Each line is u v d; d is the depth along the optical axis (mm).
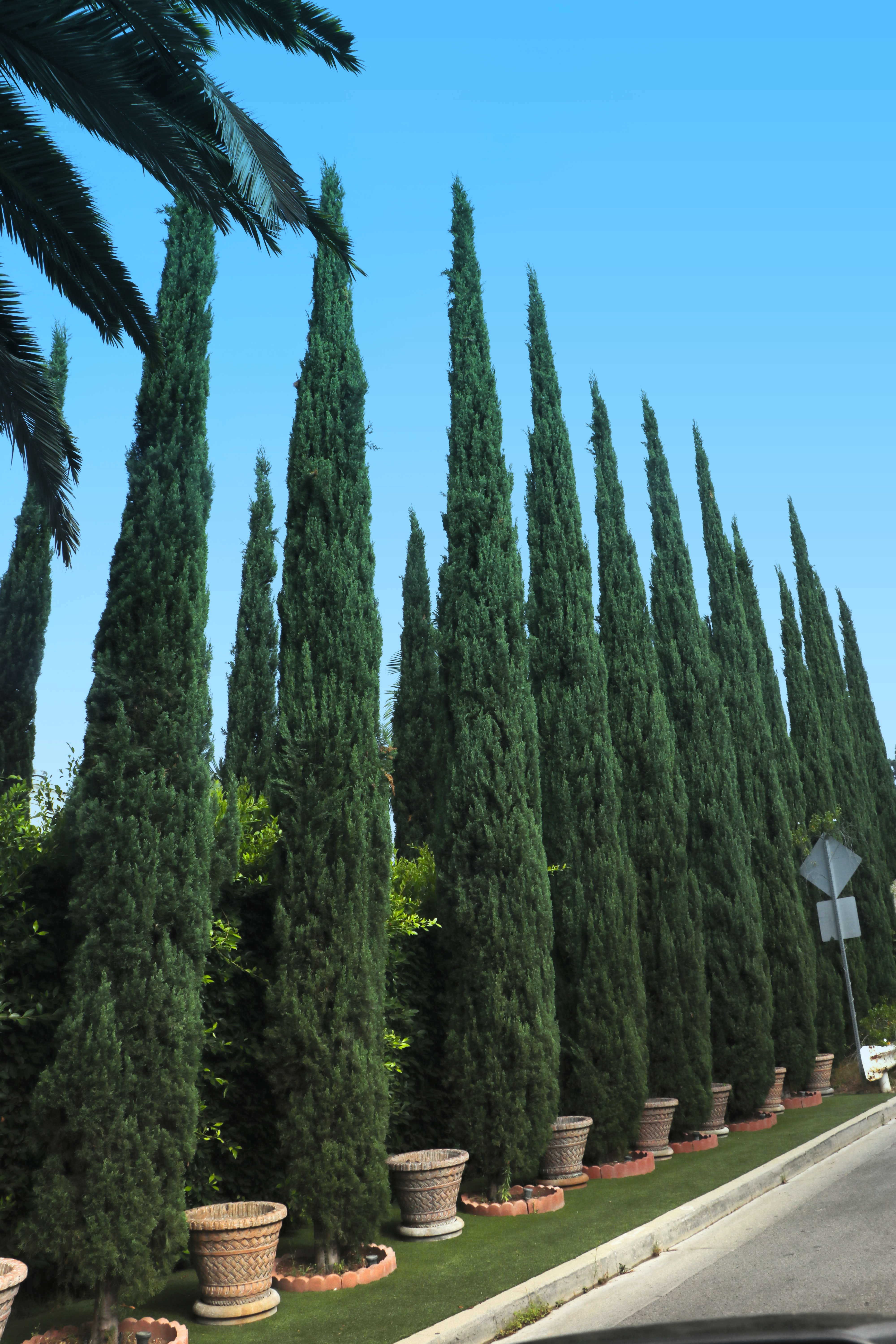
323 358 9539
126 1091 6234
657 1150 12102
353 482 9273
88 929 6504
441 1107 9977
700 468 20141
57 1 7516
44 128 8141
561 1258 7242
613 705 14297
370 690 8758
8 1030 6691
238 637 20266
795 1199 9180
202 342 7910
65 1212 5988
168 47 7852
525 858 10227
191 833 6902
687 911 13695
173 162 7914
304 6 8281
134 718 6910
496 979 9781
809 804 22766
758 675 20359
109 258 8594
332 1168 7422
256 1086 8180
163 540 7242
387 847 8477
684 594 16891
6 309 8883
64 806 6988
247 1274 6566
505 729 10641
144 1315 6688
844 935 16875
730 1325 2250
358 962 7961
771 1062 14867
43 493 9516
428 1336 5730
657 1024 13047
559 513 13547
